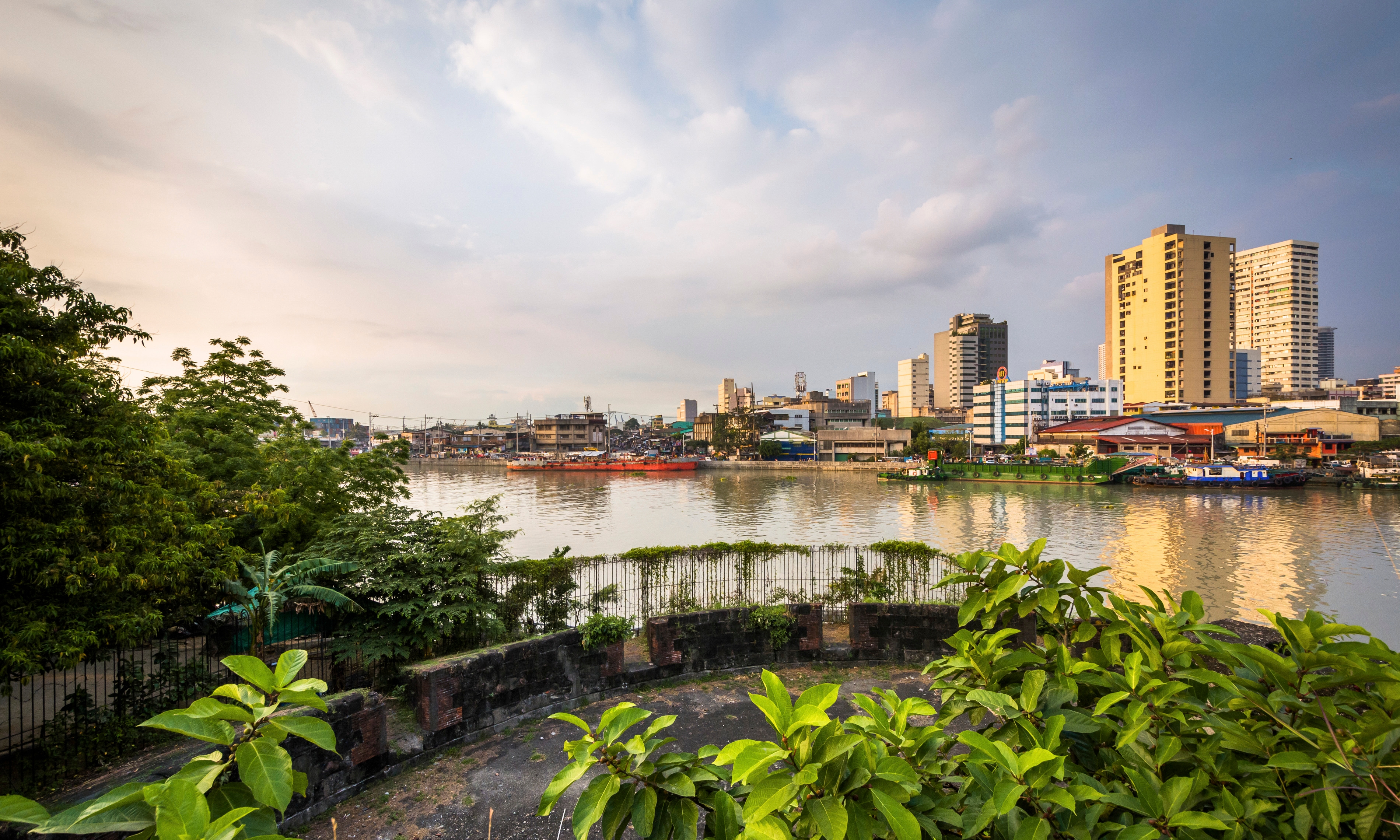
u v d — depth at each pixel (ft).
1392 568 108.37
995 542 139.85
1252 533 145.59
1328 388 599.16
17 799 5.32
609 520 185.98
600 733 7.95
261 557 40.29
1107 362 479.00
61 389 30.40
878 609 39.32
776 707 6.82
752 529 164.86
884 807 6.01
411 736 27.68
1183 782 7.24
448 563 38.11
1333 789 6.89
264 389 62.28
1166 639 9.73
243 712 6.98
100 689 36.76
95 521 30.86
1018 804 7.60
